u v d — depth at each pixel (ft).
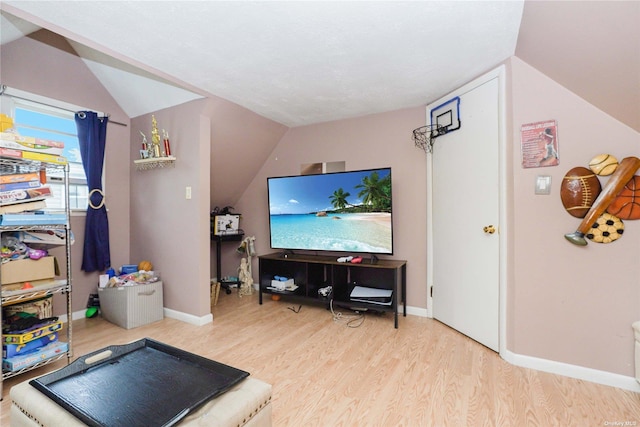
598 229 5.84
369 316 9.86
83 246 9.70
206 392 3.38
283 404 5.33
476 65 7.12
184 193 9.47
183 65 7.24
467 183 8.01
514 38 6.01
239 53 6.67
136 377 3.68
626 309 5.70
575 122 6.03
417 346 7.62
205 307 9.34
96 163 9.57
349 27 5.69
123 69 9.04
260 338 8.17
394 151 10.25
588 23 4.83
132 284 9.03
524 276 6.56
